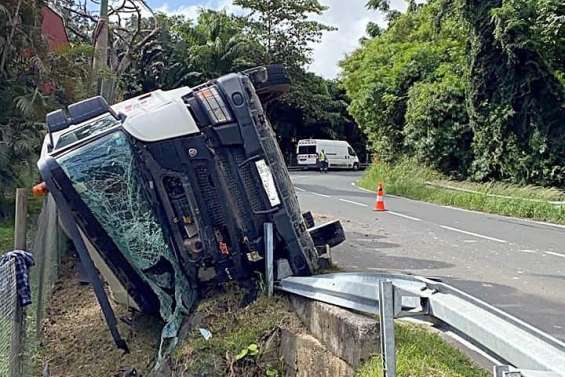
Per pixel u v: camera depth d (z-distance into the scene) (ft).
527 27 72.43
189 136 21.09
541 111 73.10
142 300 22.76
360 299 16.53
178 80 141.49
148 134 20.66
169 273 21.49
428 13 108.17
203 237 21.42
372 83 111.24
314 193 82.58
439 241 40.78
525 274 30.45
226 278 22.12
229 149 21.75
